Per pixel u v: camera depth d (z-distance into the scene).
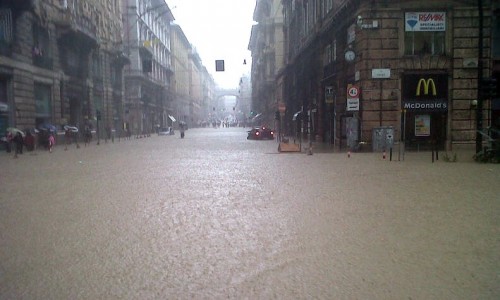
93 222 7.76
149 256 5.84
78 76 40.09
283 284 4.82
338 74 28.62
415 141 23.84
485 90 18.39
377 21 23.30
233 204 9.30
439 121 23.91
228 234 6.90
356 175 13.76
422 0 23.28
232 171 15.58
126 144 37.97
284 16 56.69
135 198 10.13
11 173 15.40
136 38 63.88
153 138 53.34
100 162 19.80
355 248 6.08
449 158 18.70
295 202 9.41
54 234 6.97
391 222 7.50
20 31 29.12
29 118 30.19
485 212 8.17
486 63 23.56
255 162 19.05
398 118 23.58
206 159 21.03
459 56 23.50
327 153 23.55
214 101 197.12
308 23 39.41
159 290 4.69
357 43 24.30
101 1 46.81
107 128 47.53
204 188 11.58
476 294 4.50
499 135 20.05
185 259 5.71
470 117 23.69
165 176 14.27
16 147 23.95
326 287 4.72
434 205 8.86
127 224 7.60
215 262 5.58
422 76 23.66
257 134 45.31
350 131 24.83
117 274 5.18
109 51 49.38
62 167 17.52
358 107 22.72
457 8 23.36
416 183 11.86
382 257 5.68
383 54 23.42
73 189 11.54
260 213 8.38
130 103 64.56
